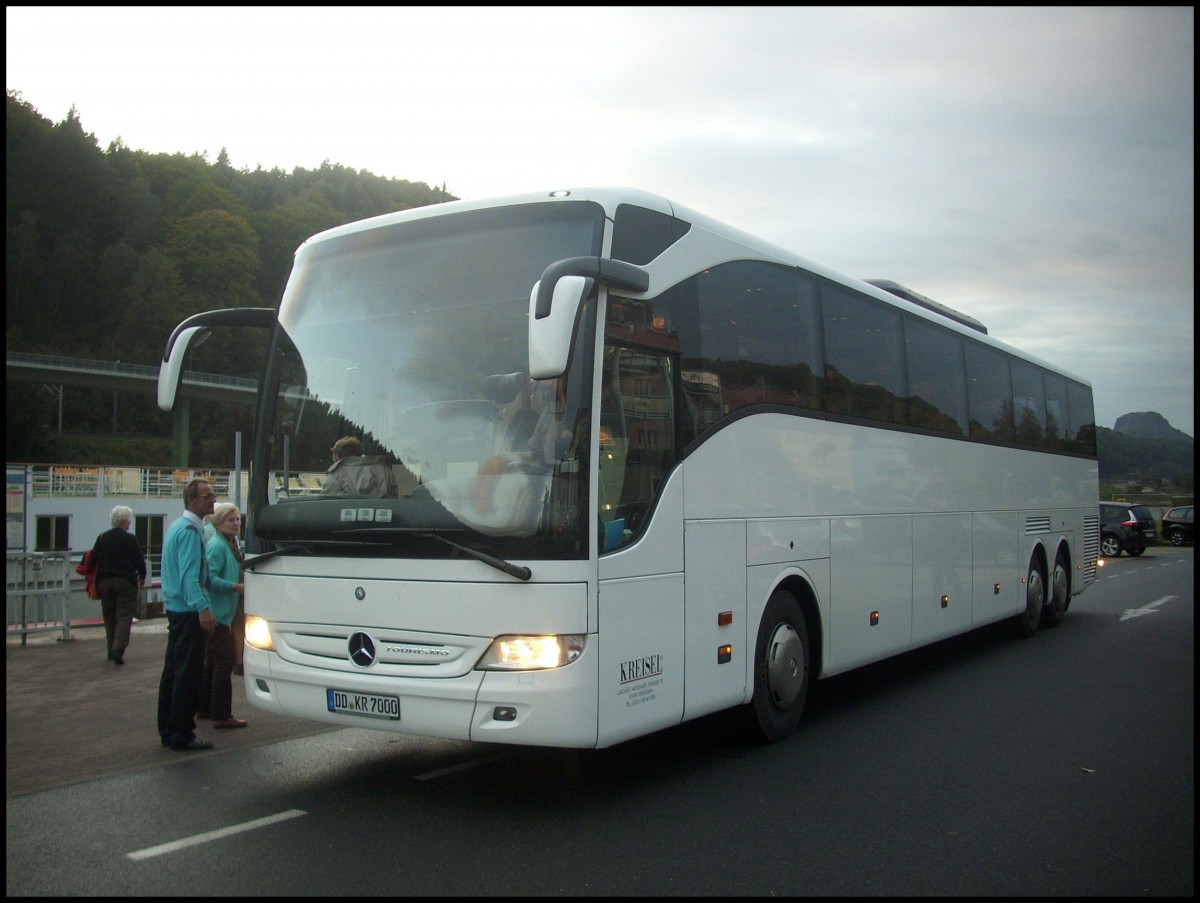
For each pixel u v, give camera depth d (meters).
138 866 5.06
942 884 4.95
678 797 6.36
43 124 117.88
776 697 7.72
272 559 6.39
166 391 6.66
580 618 5.54
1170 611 18.19
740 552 7.18
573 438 5.64
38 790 6.47
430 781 6.71
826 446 8.55
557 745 5.47
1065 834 5.73
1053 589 15.00
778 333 7.96
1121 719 8.80
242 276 107.06
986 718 8.85
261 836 5.54
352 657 6.00
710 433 6.91
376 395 6.29
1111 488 62.34
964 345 11.96
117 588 11.77
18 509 28.72
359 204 130.88
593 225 6.05
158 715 7.66
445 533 5.70
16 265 105.19
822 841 5.55
